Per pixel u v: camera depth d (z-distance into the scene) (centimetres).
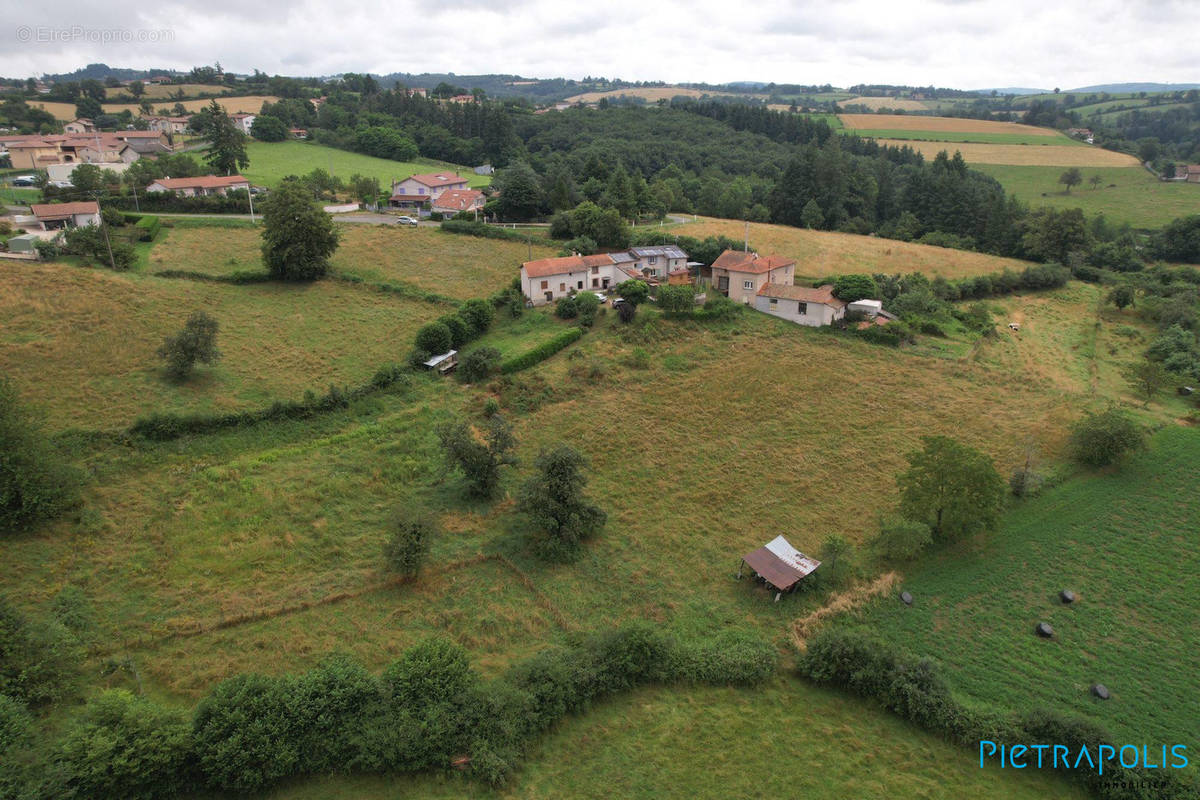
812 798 2650
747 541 4175
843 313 7419
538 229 9831
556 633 3416
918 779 2745
